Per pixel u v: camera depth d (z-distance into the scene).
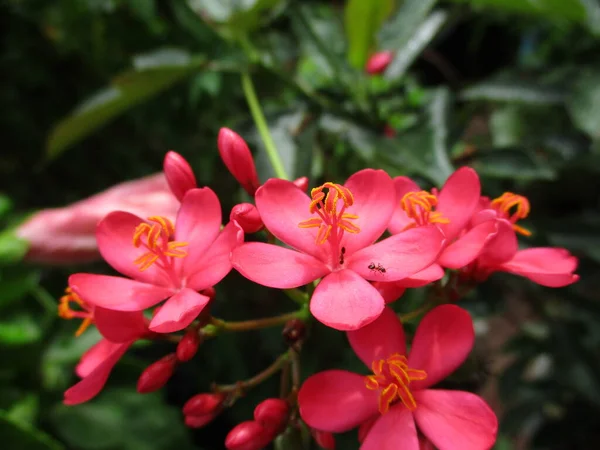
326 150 0.14
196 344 0.08
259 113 0.12
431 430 0.07
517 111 0.21
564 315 0.18
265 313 0.16
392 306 0.11
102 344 0.08
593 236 0.14
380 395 0.07
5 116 0.19
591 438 0.18
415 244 0.07
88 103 0.14
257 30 0.15
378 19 0.12
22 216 0.15
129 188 0.13
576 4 0.12
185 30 0.17
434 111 0.12
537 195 0.19
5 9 0.18
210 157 0.17
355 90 0.13
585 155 0.17
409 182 0.09
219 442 0.19
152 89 0.14
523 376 0.19
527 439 0.22
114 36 0.18
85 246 0.13
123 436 0.14
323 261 0.08
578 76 0.13
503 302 0.16
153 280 0.08
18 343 0.14
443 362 0.07
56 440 0.15
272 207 0.08
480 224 0.07
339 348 0.11
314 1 0.17
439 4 0.17
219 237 0.08
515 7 0.13
